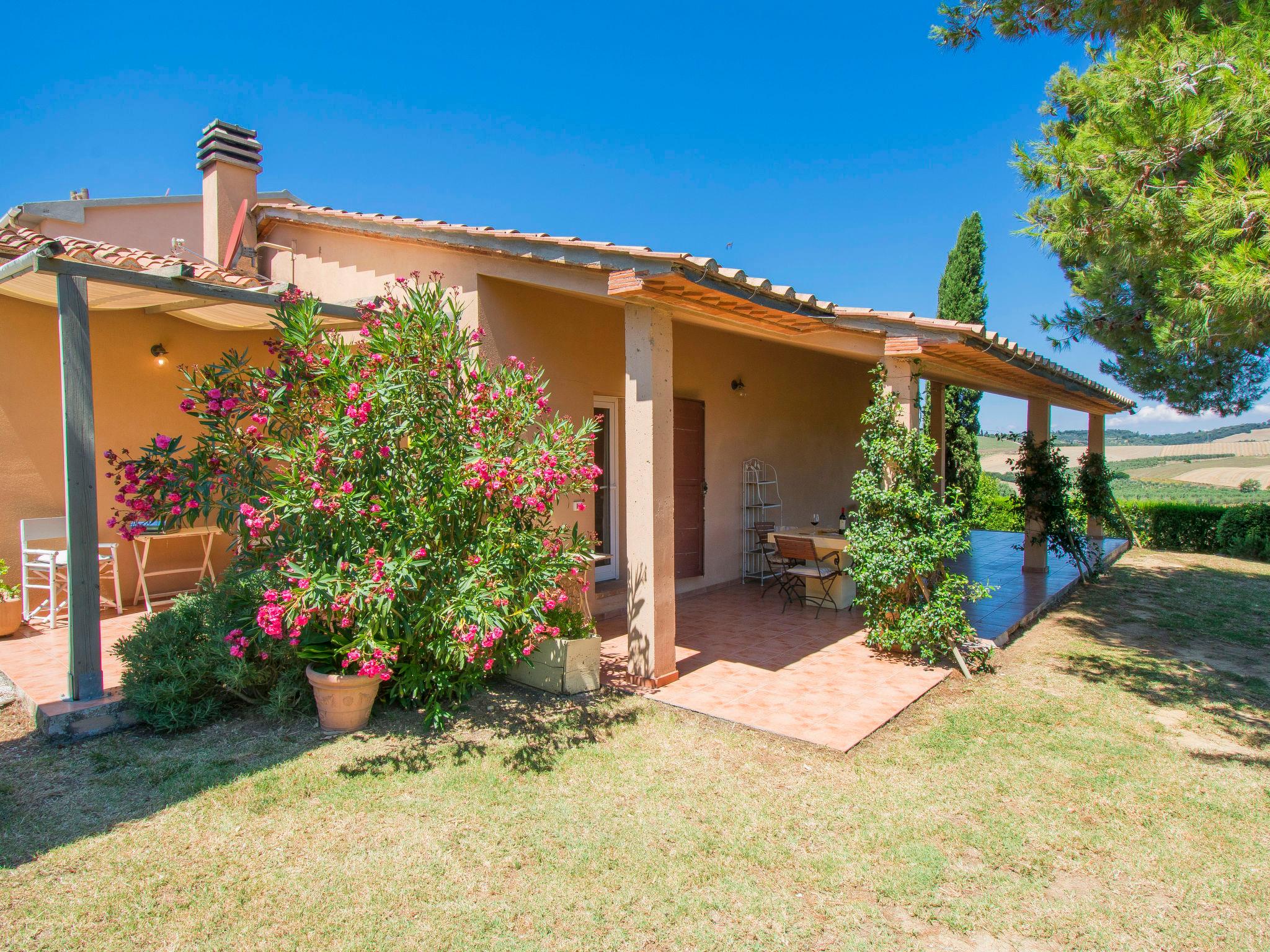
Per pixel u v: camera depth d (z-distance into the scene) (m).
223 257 10.13
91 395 4.98
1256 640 8.07
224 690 5.30
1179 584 11.69
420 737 4.97
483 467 4.98
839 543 8.72
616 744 4.93
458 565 5.16
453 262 6.96
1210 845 3.79
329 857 3.55
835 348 7.32
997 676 6.64
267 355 9.17
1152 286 7.49
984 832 3.88
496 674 6.14
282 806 4.02
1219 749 5.02
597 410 8.60
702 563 9.93
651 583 5.89
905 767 4.64
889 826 3.91
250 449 5.17
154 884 3.31
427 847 3.64
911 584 6.86
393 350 5.27
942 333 6.43
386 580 4.65
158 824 3.81
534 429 7.15
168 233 15.09
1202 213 4.50
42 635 6.88
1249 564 13.91
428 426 5.32
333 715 5.00
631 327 5.88
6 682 5.66
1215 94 4.77
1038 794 4.31
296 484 4.83
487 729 5.13
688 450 9.58
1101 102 5.32
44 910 3.11
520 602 5.38
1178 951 2.99
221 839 3.68
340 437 4.88
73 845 3.61
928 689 6.06
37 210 13.26
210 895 3.24
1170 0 6.14
